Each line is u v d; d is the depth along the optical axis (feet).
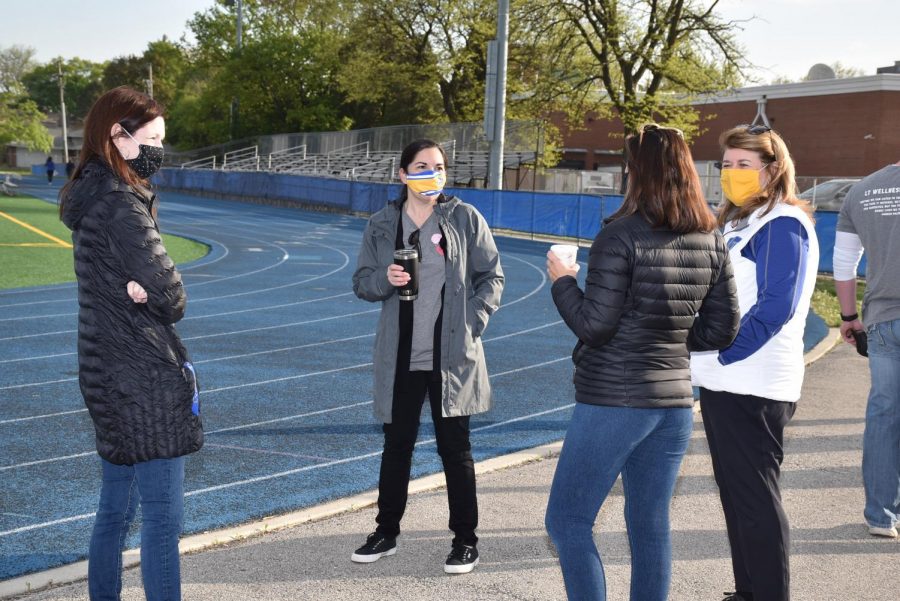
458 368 12.71
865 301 13.89
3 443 19.10
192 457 18.28
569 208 86.22
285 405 23.03
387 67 158.51
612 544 13.85
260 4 225.35
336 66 201.16
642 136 9.37
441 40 155.84
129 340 9.29
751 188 10.60
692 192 9.29
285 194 147.33
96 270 9.21
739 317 9.92
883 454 13.76
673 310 9.24
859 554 13.26
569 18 116.06
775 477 10.40
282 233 94.89
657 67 114.42
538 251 77.71
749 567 10.34
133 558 12.92
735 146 10.66
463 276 12.77
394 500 13.06
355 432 20.51
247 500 15.65
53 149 354.13
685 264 9.26
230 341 32.76
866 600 11.70
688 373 9.61
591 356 9.41
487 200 96.32
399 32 157.89
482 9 148.25
